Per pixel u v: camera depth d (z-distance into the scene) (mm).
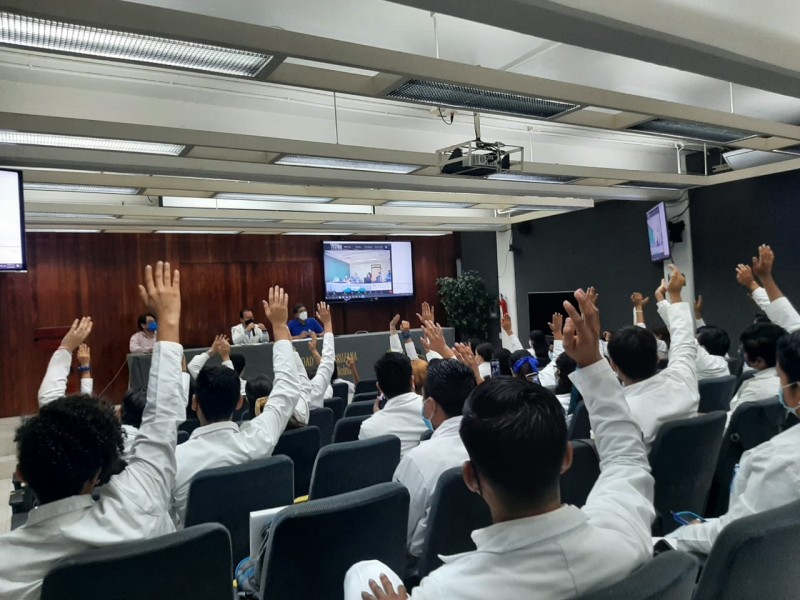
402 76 3420
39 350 8422
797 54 4184
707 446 2084
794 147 5660
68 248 8656
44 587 1204
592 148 7492
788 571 1065
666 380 2141
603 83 5324
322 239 10656
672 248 8062
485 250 11375
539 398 926
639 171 6441
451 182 6328
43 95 4754
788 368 1567
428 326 2652
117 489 1411
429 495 1890
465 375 2082
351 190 6973
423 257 11758
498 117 6207
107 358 8859
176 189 5961
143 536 1391
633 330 2203
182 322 9438
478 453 911
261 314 10062
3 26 2693
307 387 3398
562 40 3150
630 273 8703
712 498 2318
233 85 5078
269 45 2955
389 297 11039
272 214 7738
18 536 1298
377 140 6289
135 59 3076
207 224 7965
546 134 6914
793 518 1022
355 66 3205
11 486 5125
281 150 4527
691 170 7941
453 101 3918
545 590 843
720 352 4059
